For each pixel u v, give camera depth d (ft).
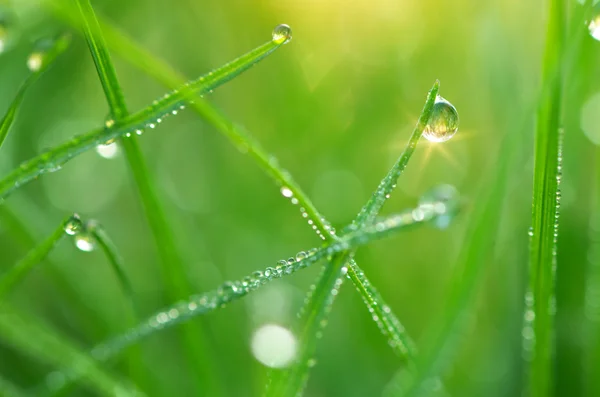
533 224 0.50
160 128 0.70
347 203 0.65
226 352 0.60
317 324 0.48
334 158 0.66
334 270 0.48
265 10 0.67
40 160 0.48
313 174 0.66
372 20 0.66
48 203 0.66
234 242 0.65
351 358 0.62
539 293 0.51
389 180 0.48
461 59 0.66
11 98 0.65
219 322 0.60
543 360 0.52
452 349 0.53
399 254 0.64
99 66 0.48
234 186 0.66
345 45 0.67
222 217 0.66
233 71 0.48
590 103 0.60
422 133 0.48
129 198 0.69
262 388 0.57
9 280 0.51
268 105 0.67
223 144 0.67
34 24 0.65
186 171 0.70
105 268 0.64
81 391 0.58
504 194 0.54
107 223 0.68
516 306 0.61
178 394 0.59
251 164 0.66
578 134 0.61
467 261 0.53
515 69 0.64
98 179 0.72
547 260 0.50
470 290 0.53
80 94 0.70
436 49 0.66
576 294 0.60
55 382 0.55
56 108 0.67
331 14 0.67
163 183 0.69
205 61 0.69
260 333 0.52
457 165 0.65
